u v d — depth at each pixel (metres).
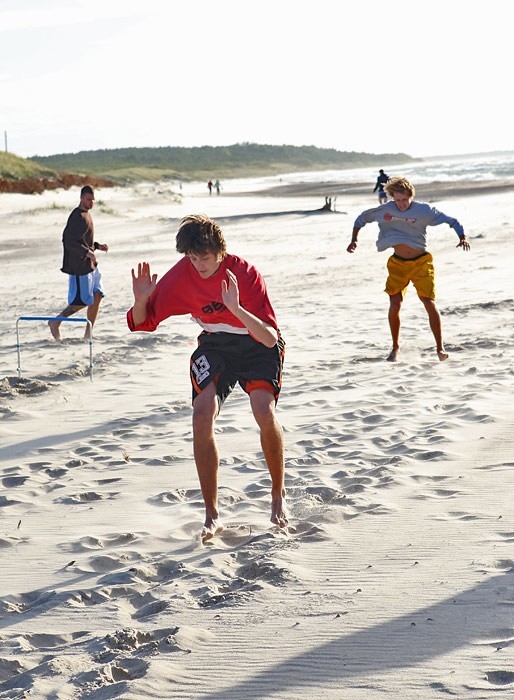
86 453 7.16
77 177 86.56
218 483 6.15
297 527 5.13
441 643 3.53
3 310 17.02
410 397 8.34
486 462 6.10
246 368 5.30
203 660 3.56
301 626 3.80
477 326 12.37
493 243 23.77
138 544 5.08
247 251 27.20
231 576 4.49
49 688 3.39
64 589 4.44
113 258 27.20
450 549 4.57
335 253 25.05
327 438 7.08
